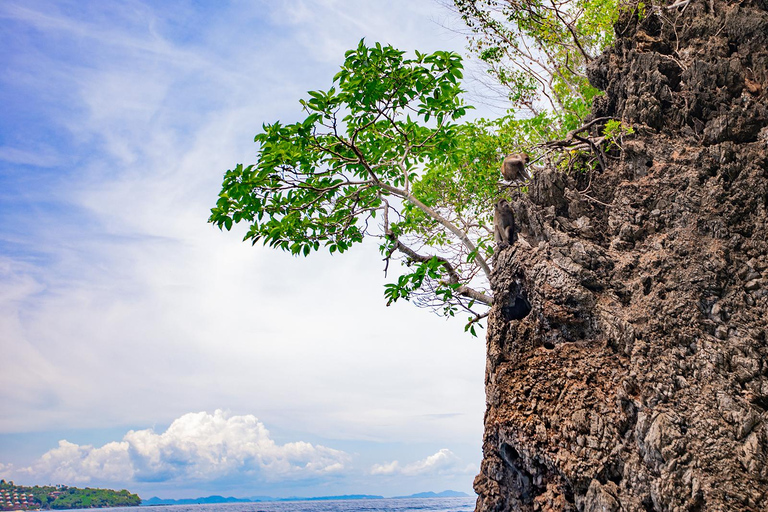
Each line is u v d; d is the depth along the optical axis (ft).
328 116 37.45
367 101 37.55
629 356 29.76
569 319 31.73
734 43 36.63
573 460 28.19
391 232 44.37
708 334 28.89
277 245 41.22
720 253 30.17
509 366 33.30
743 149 32.27
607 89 40.60
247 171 36.99
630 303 31.30
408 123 43.55
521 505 31.40
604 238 34.71
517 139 51.06
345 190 44.42
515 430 30.81
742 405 26.25
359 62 36.22
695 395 27.25
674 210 32.60
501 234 37.50
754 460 24.88
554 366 31.32
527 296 34.22
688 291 29.91
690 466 25.43
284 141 37.73
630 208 34.04
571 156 39.24
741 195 31.32
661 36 39.29
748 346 27.86
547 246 33.88
